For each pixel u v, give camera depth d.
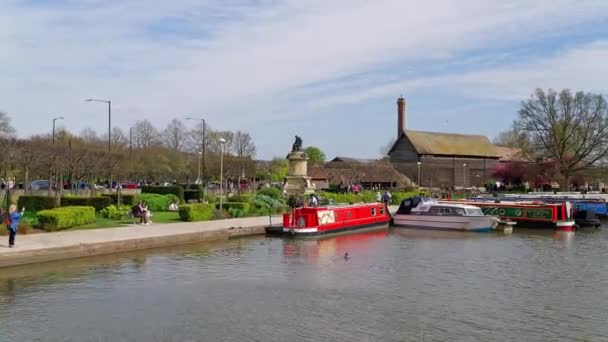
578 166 85.69
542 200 58.03
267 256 30.27
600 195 75.31
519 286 23.88
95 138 106.44
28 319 18.31
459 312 19.81
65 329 17.41
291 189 59.97
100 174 58.69
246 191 73.12
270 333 17.28
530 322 18.75
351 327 17.97
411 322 18.58
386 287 23.38
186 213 40.00
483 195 76.38
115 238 30.05
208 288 22.69
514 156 100.75
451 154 110.38
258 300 21.03
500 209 50.03
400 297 21.77
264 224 39.75
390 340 16.81
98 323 18.02
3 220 32.16
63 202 41.41
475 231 44.34
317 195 55.06
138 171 79.56
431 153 108.06
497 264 28.98
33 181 67.81
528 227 48.38
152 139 114.31
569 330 17.97
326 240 37.88
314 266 27.72
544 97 84.94
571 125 83.56
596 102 81.44
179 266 26.75
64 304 19.98
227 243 34.34
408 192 74.88
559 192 83.06
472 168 113.50
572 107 83.12
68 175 56.97
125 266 26.34
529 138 87.50
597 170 82.19
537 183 90.62
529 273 26.66
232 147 107.06
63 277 23.77
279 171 89.12
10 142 43.88
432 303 20.94
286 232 37.84
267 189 57.00
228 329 17.61
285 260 29.19
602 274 26.52
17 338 16.58
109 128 53.88
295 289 22.80
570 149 84.19
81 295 21.19
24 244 27.09
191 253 30.28
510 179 96.25
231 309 19.78
